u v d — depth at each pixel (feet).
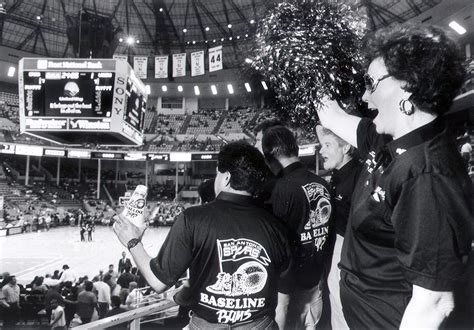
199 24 141.08
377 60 4.31
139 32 144.87
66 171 147.23
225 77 146.20
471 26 79.25
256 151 6.19
